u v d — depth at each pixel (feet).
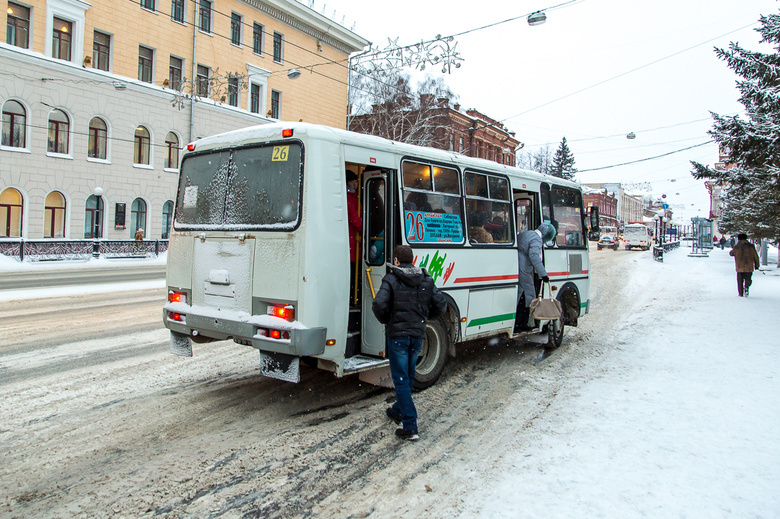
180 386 19.94
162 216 100.32
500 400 19.07
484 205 23.77
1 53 76.28
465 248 22.18
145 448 14.29
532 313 24.57
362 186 19.53
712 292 52.29
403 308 15.49
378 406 18.24
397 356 15.39
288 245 16.24
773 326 32.37
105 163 89.71
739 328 31.96
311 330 15.74
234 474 12.91
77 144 85.87
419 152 20.04
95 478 12.55
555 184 29.50
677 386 20.34
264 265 16.75
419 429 16.15
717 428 15.78
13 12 78.48
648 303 46.83
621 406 18.04
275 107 118.62
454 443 15.05
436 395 19.70
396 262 15.97
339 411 17.65
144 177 95.71
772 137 32.73
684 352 26.23
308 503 11.62
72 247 83.51
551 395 19.62
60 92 83.15
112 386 19.58
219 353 25.35
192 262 19.12
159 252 97.66
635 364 24.20
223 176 18.66
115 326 30.42
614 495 11.77
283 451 14.32
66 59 84.84
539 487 12.21
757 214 52.42
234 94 109.70
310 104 125.49
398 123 105.70
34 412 16.70
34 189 81.15
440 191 21.11
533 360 25.49
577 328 34.71
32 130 80.53
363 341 19.22
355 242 19.49
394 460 13.88
